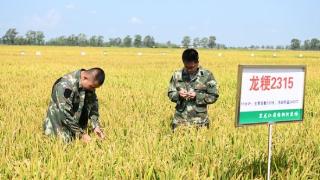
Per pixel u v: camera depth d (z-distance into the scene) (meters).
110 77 24.44
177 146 6.71
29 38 190.50
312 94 16.98
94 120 7.64
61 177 5.05
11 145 6.66
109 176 5.22
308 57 69.38
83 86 7.33
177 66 37.50
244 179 5.48
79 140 6.88
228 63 44.06
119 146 6.48
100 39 193.25
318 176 5.68
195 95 8.05
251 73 5.08
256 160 6.05
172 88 8.23
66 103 7.27
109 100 13.63
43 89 16.48
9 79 21.88
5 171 5.64
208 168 5.58
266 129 8.12
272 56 72.44
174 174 5.20
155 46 197.00
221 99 14.66
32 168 5.44
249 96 5.12
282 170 5.61
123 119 9.34
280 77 5.30
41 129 8.16
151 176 5.35
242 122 5.11
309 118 10.57
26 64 36.16
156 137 7.03
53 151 6.23
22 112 10.27
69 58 51.38
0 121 8.62
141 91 16.77
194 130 7.44
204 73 8.12
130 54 71.69
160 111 11.04
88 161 5.57
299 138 7.29
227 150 6.47
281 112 5.39
